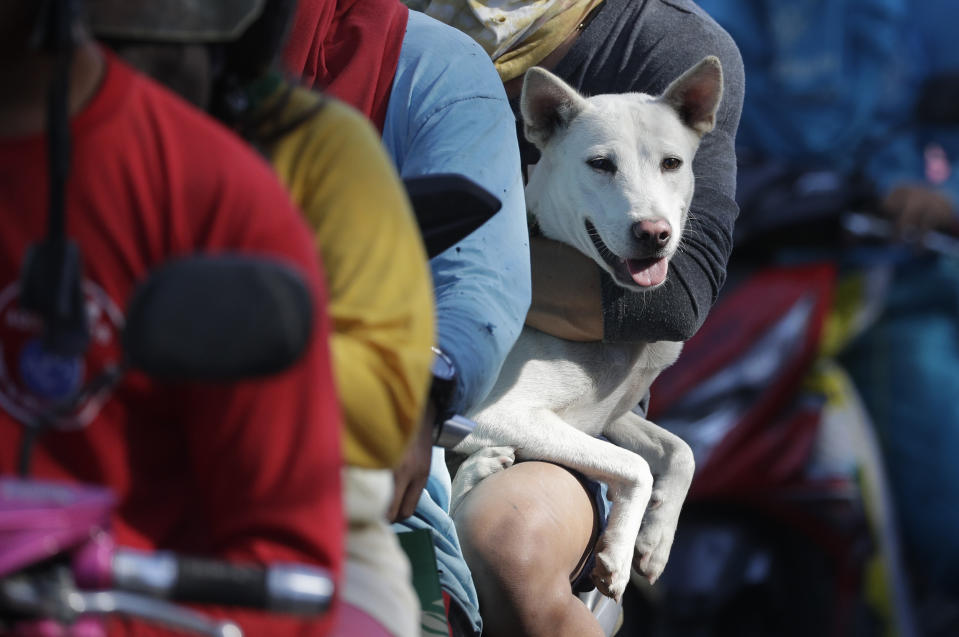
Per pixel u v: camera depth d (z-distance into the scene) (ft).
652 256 20.16
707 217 21.42
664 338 20.44
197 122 9.21
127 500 9.04
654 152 21.02
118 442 8.91
